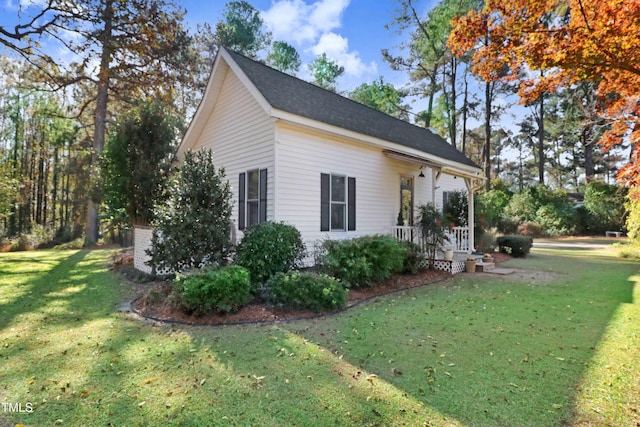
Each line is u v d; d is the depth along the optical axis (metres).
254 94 8.03
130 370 3.31
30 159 25.20
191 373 3.22
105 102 16.81
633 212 13.45
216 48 22.72
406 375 3.15
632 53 3.47
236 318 4.93
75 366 3.40
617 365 3.32
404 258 7.81
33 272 9.21
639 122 4.89
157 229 6.20
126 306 5.81
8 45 8.98
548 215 24.55
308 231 8.48
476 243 13.09
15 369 3.34
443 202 13.57
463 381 3.03
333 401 2.70
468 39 4.57
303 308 5.32
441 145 14.98
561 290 6.93
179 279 5.16
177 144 11.33
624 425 2.36
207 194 6.13
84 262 11.12
